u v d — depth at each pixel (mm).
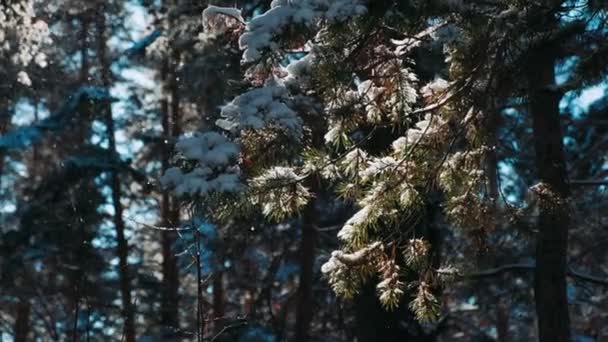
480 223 5375
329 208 15781
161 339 16844
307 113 4730
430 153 5195
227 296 21891
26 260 15773
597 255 14641
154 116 20750
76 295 12109
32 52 10094
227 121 4250
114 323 16906
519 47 5102
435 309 5223
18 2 9539
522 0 4645
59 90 19641
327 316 18203
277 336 15336
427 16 4430
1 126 22688
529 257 12539
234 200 4336
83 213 16047
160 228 7652
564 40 5059
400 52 5027
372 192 5016
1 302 18469
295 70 4629
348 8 4145
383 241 5109
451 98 5109
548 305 7391
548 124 7316
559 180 7293
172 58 13688
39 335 22719
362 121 5102
